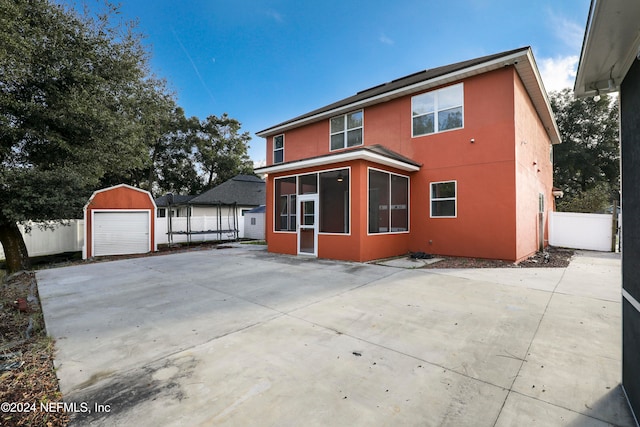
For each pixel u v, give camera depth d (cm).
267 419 202
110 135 1012
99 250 1213
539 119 1148
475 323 379
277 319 401
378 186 883
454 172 904
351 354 298
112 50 999
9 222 898
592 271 702
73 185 945
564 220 1195
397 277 643
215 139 3073
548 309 430
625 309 224
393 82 1296
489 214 839
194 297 513
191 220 1675
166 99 1666
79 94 892
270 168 1030
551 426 195
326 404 218
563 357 289
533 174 1021
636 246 199
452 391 235
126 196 1270
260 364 279
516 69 821
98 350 312
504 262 802
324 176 925
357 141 1145
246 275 684
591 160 2122
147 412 210
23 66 731
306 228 974
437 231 938
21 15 704
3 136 844
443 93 928
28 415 209
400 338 336
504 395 229
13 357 298
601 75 274
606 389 235
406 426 196
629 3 182
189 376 258
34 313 452
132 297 518
